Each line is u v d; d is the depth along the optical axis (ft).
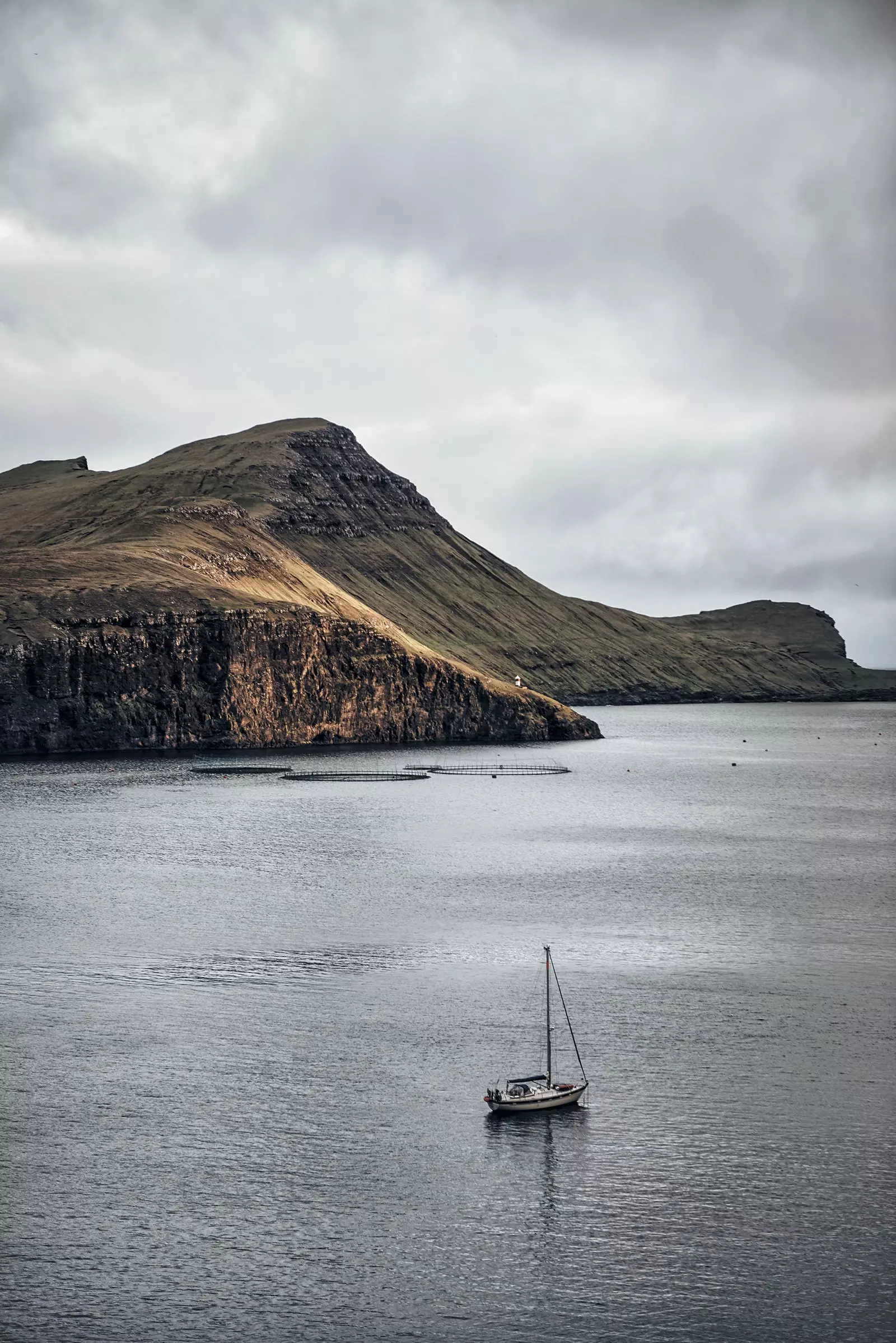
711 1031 323.16
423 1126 268.00
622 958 393.29
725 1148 258.57
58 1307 209.97
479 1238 227.81
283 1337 203.41
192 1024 326.65
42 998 346.95
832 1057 304.91
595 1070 297.12
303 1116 272.51
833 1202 238.07
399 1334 204.13
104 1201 239.30
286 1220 233.35
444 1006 341.82
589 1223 232.12
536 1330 204.85
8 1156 255.09
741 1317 207.51
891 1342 201.87
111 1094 282.77
